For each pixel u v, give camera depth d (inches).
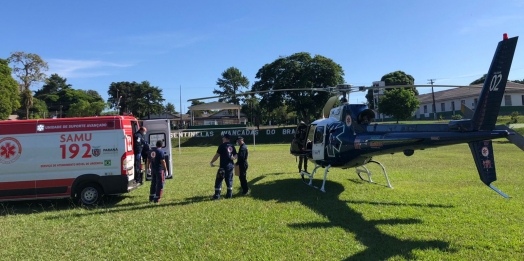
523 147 221.9
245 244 188.4
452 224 216.1
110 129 306.2
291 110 1785.2
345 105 328.8
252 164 597.0
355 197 299.9
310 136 379.9
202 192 344.8
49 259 175.8
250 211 258.8
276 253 174.2
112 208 284.4
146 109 2913.4
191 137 1562.5
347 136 317.1
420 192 314.2
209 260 168.9
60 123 303.3
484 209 249.1
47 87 3703.3
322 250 177.2
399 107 1453.0
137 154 339.6
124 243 195.6
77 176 299.9
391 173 432.8
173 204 293.9
